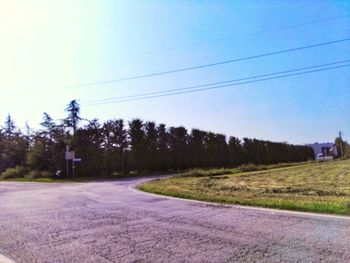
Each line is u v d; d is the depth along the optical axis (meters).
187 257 6.68
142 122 49.09
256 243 7.43
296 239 7.62
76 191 20.83
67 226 9.84
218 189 18.73
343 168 34.75
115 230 9.14
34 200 16.06
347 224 8.95
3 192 21.02
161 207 12.90
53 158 43.53
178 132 53.38
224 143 60.38
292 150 79.25
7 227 9.95
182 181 25.59
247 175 30.94
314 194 14.94
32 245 7.96
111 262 6.57
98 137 45.41
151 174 45.78
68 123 44.84
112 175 44.66
